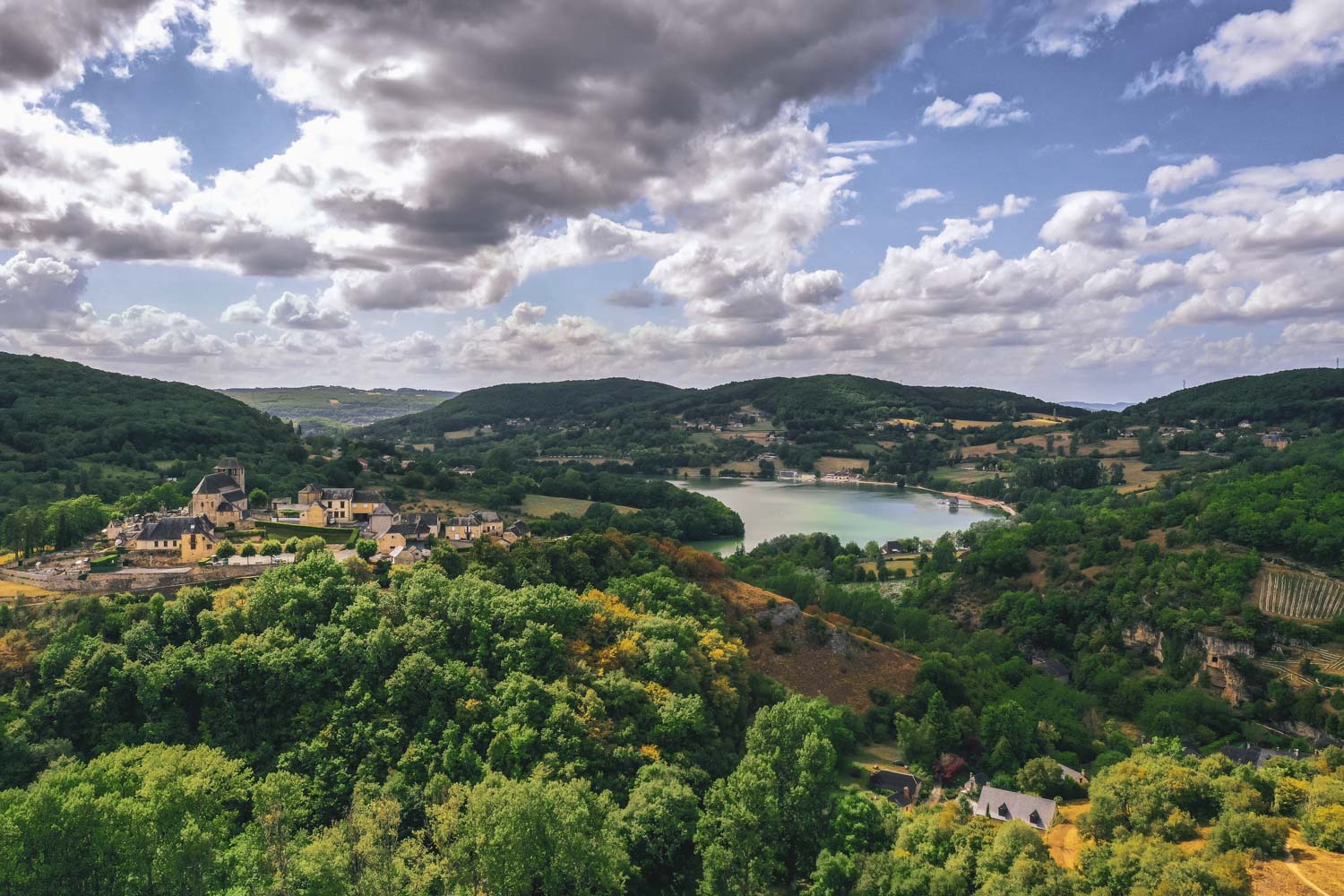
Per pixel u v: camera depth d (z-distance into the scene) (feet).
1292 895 206.80
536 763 283.79
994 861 246.88
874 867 255.29
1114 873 231.30
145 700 308.40
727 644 430.20
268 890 212.02
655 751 314.14
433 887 232.12
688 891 270.46
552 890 227.40
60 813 204.64
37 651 337.72
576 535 542.16
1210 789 272.31
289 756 294.46
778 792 282.56
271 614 363.56
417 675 319.68
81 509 616.80
